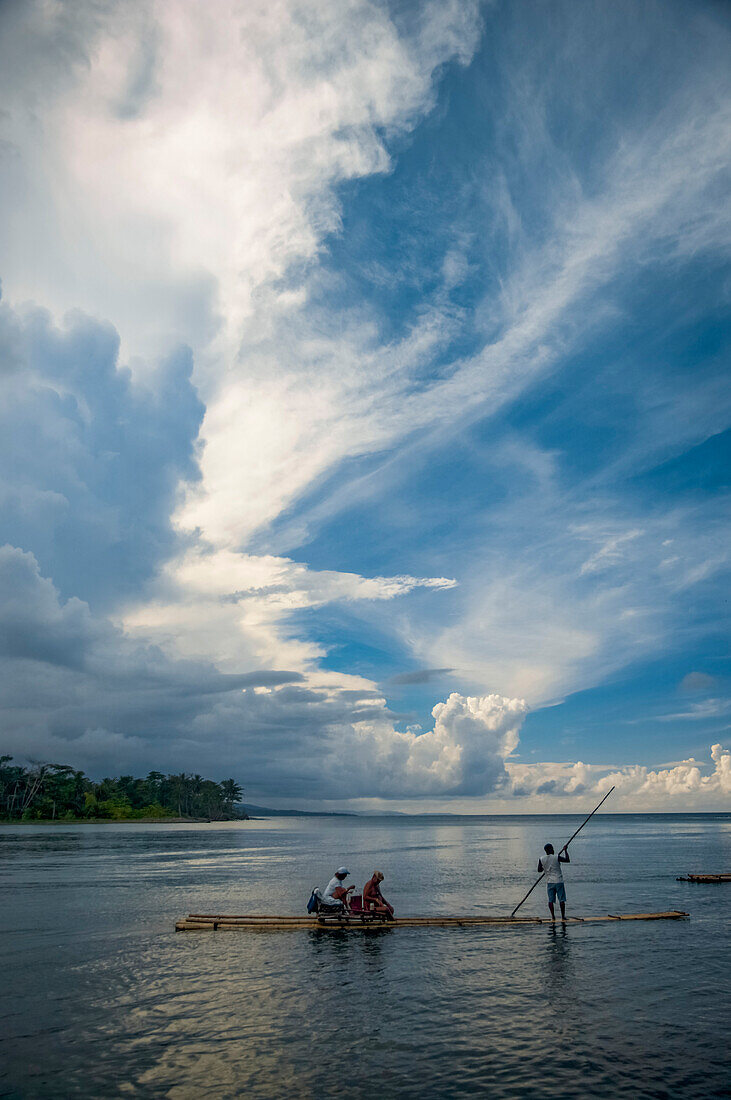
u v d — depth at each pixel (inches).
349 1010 514.9
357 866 1889.8
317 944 753.0
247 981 597.9
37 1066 412.5
